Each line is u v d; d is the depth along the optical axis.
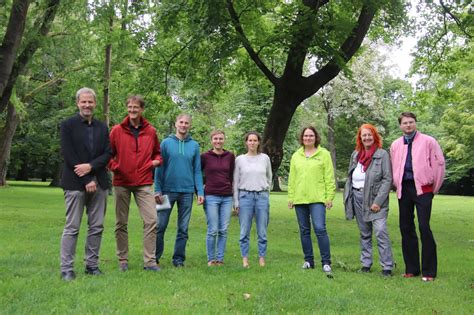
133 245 8.30
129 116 6.14
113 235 9.41
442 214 18.33
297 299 4.76
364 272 6.52
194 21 11.93
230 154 6.96
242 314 4.24
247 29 14.08
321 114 41.66
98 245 5.79
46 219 12.22
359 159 6.77
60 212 14.38
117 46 15.55
